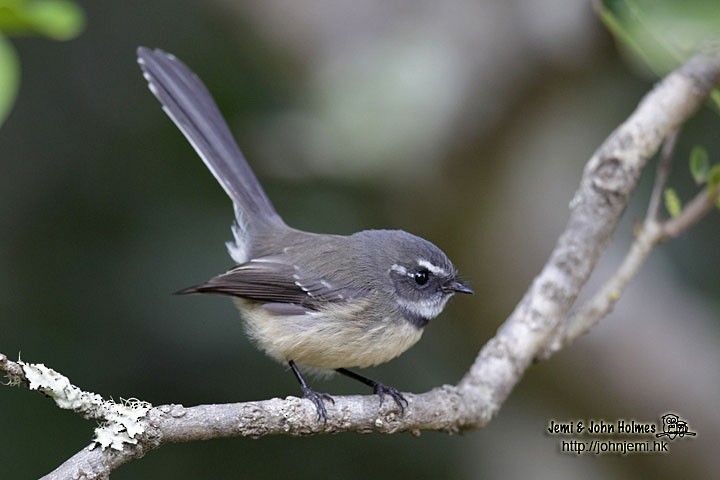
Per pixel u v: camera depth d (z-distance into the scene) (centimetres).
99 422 585
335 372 920
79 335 1201
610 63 1180
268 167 1208
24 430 1144
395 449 1237
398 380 1262
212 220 1248
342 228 1280
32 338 1186
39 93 1254
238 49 1305
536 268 1209
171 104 976
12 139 1240
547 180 1223
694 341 1123
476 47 1164
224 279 889
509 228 1217
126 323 1212
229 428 620
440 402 729
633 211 1227
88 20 1280
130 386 1198
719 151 1220
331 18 1226
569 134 1234
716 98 770
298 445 1228
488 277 1230
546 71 1166
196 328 1216
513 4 1173
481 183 1205
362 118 1137
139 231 1243
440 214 1223
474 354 1271
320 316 861
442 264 905
